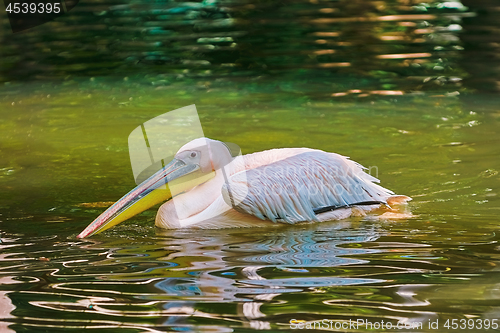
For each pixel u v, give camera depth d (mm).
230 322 5629
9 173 11953
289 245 8078
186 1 29984
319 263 7250
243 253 7730
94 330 5516
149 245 8172
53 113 16609
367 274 6855
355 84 18344
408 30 23453
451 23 24000
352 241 8211
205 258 7523
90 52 22781
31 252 7844
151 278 6828
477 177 11109
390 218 9383
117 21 26859
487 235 8312
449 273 6855
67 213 9617
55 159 12852
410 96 17125
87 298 6262
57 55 22594
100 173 11883
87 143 14008
